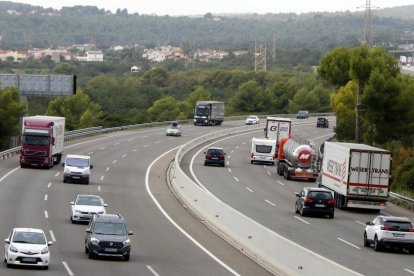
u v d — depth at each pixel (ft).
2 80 577.43
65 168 320.91
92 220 174.19
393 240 197.67
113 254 164.66
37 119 369.50
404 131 424.87
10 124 499.10
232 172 401.29
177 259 172.35
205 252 184.55
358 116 441.68
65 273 146.51
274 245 167.63
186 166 413.80
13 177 329.52
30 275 141.69
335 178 296.10
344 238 218.59
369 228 205.57
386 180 280.31
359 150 279.28
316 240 210.79
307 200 258.98
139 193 302.86
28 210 240.94
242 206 278.05
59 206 254.27
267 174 403.95
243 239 194.80
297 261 150.41
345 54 512.63
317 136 646.33
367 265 175.52
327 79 522.06
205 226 230.68
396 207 306.76
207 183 347.36
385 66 443.73
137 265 161.58
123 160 424.87
